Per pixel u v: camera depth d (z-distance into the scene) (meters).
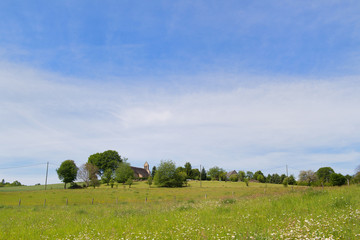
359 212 9.80
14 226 14.22
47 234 11.63
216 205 18.28
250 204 17.06
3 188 105.25
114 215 17.66
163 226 11.62
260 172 145.50
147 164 187.50
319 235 7.21
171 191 63.81
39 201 45.03
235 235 8.28
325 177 97.69
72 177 100.69
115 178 118.31
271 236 7.73
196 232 9.55
